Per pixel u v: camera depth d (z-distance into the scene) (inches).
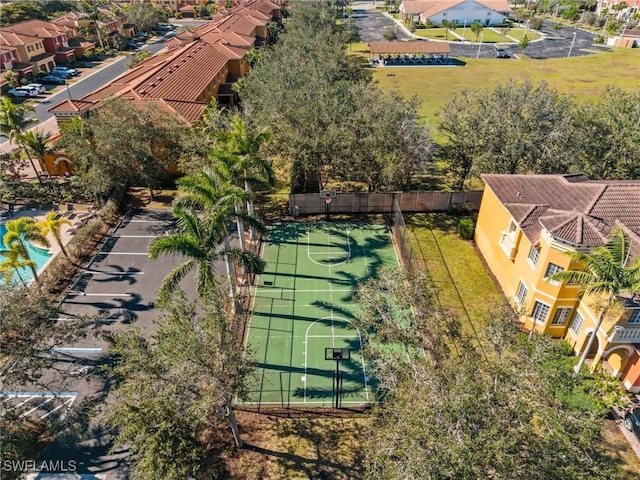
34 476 843.4
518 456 580.4
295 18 4035.4
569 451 592.4
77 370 995.3
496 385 639.8
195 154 1599.4
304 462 872.9
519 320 1199.6
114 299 1272.1
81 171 1665.8
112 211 1637.6
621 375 1024.2
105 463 868.6
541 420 650.2
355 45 4724.4
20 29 3531.0
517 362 671.1
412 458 569.9
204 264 984.9
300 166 1617.9
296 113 1622.8
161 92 2080.5
